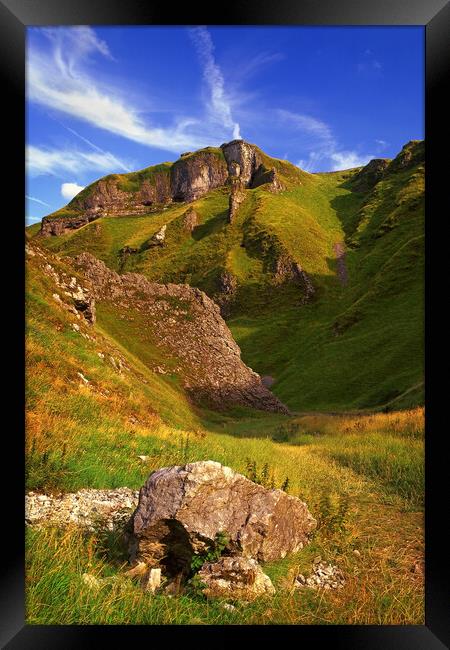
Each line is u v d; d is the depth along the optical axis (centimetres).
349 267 15975
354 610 477
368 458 1373
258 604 487
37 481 778
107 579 507
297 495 902
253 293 15500
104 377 1956
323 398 8331
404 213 16838
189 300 5691
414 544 684
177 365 4906
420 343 8712
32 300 2206
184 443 1452
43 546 518
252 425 4062
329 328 11762
